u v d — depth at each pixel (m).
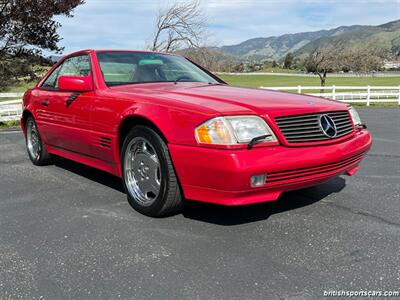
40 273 2.61
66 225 3.38
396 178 4.80
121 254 2.84
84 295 2.34
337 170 3.34
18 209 3.80
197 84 4.33
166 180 3.26
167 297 2.30
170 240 3.05
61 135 4.67
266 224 3.33
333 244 2.94
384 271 2.55
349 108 3.82
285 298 2.27
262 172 2.88
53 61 24.52
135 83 4.24
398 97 22.47
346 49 50.00
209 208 3.70
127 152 3.65
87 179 4.83
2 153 6.64
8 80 23.75
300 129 3.15
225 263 2.68
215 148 2.90
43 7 21.91
